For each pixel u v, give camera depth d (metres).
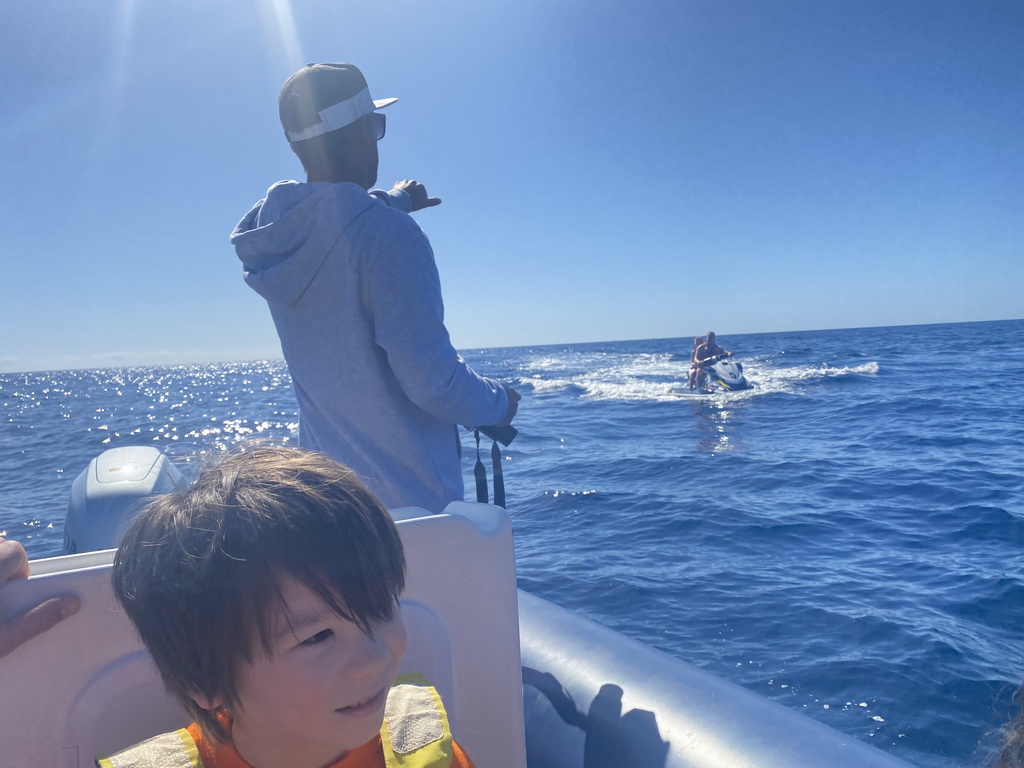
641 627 4.27
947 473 8.91
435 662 1.07
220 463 0.82
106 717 0.87
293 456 0.84
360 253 1.66
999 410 15.73
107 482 1.87
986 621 4.07
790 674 3.50
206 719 0.78
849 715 3.07
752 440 13.05
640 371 40.56
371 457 1.75
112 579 0.79
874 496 7.83
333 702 0.73
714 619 4.32
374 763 0.88
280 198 1.75
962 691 3.20
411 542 1.04
